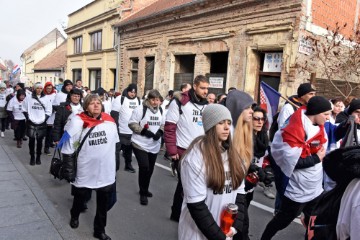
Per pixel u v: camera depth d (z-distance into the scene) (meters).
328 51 8.19
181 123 4.05
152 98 4.83
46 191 5.18
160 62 14.02
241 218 2.17
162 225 4.11
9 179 5.46
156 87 14.34
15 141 9.58
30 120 6.67
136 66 16.69
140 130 4.72
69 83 7.88
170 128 4.06
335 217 1.67
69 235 3.58
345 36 9.35
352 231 1.47
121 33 17.39
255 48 9.40
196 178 1.91
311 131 3.01
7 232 3.54
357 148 1.59
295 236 3.92
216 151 1.94
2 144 8.91
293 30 8.33
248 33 9.55
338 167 1.61
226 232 1.97
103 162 3.48
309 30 8.43
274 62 9.26
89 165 3.46
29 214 4.04
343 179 1.63
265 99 5.38
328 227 1.69
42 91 6.86
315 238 1.76
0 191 4.82
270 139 4.47
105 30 20.39
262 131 3.64
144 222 4.18
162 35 13.83
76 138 3.45
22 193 4.78
